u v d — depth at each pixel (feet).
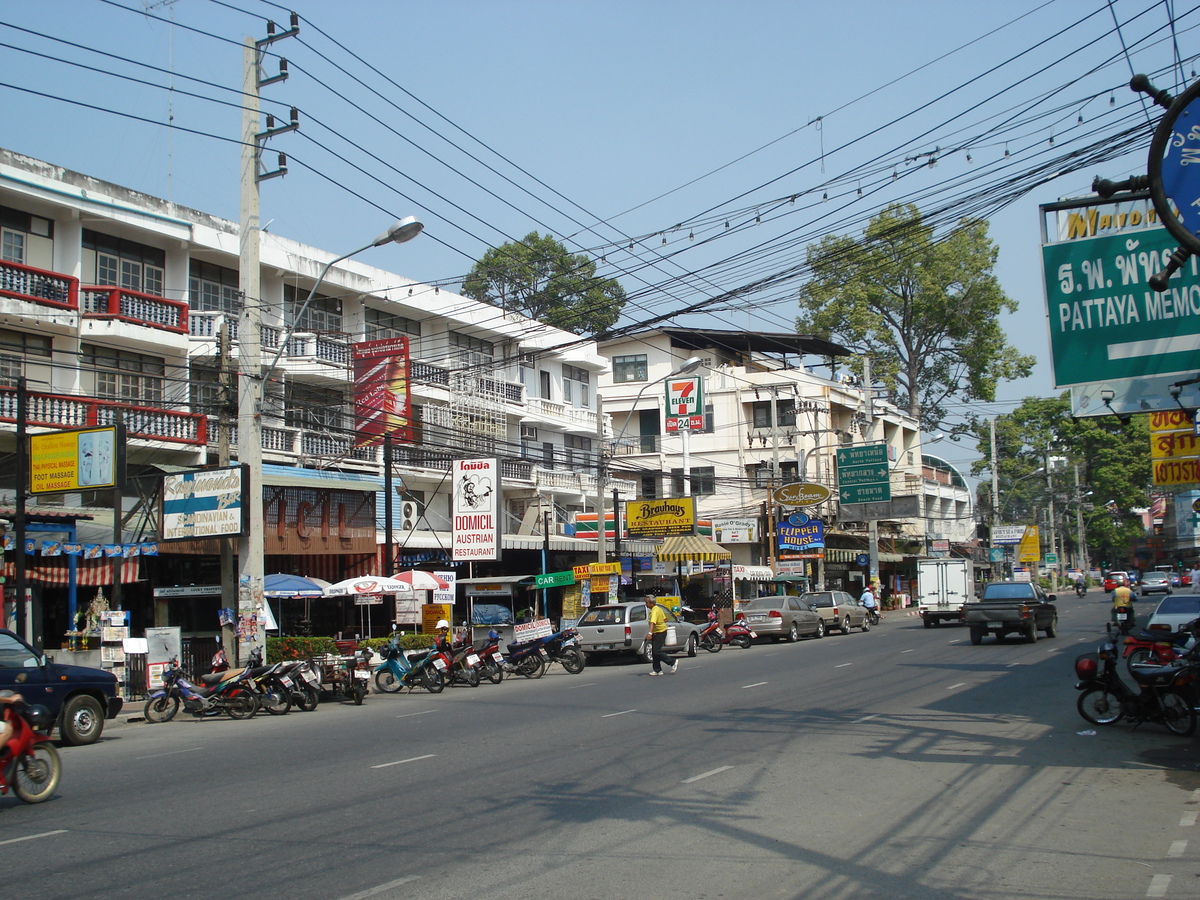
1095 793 31.40
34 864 23.93
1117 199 33.81
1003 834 26.32
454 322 122.83
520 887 21.54
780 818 28.07
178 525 69.21
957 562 133.59
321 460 100.01
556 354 143.43
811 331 181.57
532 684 74.79
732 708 53.11
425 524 115.03
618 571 110.01
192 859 24.18
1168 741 40.96
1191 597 71.20
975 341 177.68
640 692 63.67
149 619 85.71
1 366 77.71
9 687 45.06
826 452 175.63
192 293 94.02
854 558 184.96
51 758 32.17
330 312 108.06
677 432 129.18
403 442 100.68
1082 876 22.44
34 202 80.53
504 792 31.91
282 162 66.49
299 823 27.91
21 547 62.08
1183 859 23.81
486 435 120.06
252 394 67.10
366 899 20.75
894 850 24.71
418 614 102.22
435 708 59.52
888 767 35.70
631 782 33.27
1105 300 37.06
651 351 177.37
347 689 66.08
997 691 58.03
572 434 148.66
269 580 81.35
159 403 80.94
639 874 22.56
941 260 171.94
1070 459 245.65
